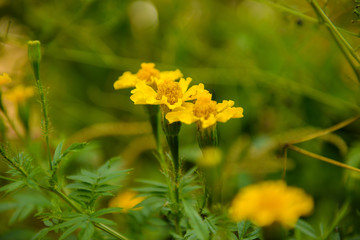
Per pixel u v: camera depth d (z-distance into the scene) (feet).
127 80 1.69
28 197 1.61
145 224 1.71
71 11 2.30
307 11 1.87
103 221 1.54
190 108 1.57
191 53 2.45
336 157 1.97
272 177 2.00
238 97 2.24
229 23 2.51
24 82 2.03
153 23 2.60
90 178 1.60
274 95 2.17
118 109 2.56
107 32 2.53
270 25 2.24
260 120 2.19
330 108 2.06
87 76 2.60
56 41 2.21
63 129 2.31
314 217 1.84
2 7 2.27
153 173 2.08
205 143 1.57
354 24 1.82
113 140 2.30
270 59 2.30
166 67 2.33
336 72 2.08
